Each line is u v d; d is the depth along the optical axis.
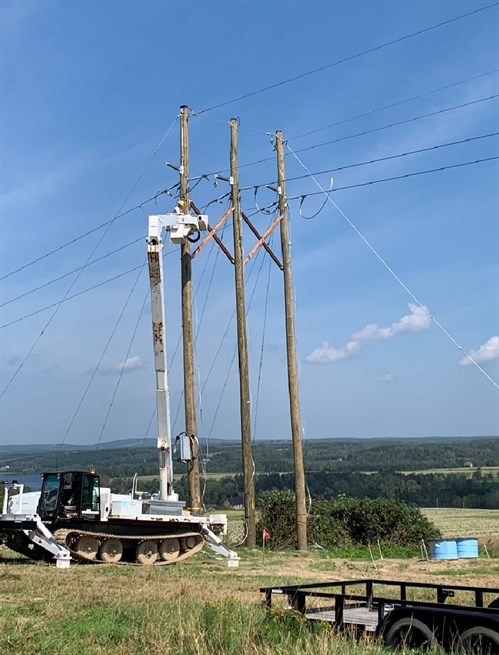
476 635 8.52
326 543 33.34
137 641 9.70
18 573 18.89
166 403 25.00
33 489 24.41
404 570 24.70
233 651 9.05
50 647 9.41
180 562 24.44
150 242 24.59
